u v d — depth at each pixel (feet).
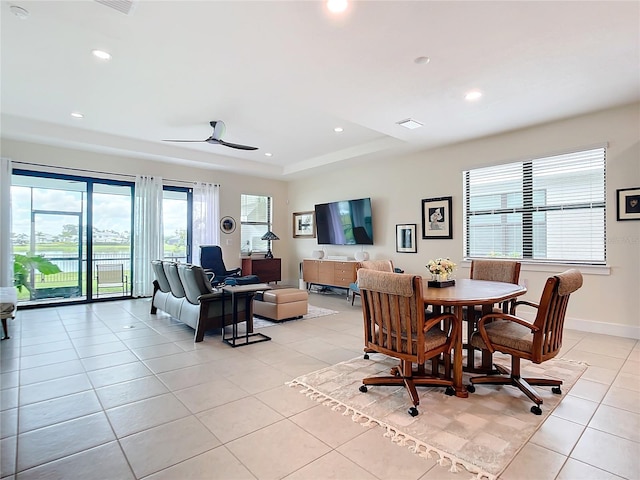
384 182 20.29
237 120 15.01
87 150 18.10
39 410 7.21
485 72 9.70
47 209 17.83
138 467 5.42
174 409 7.30
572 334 12.71
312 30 7.78
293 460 5.61
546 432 6.43
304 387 8.40
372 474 5.28
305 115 14.38
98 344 11.76
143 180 20.11
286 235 27.63
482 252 16.11
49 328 13.79
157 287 16.47
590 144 12.82
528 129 14.40
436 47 8.45
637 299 12.09
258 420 6.86
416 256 18.61
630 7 6.92
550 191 14.07
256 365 9.89
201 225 22.50
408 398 7.85
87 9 7.07
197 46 8.60
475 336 8.40
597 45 8.32
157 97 12.44
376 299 7.90
